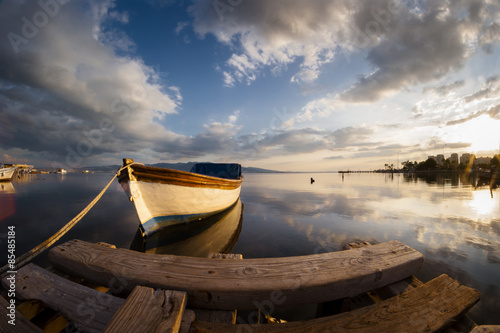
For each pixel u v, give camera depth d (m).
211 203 7.34
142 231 5.36
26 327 1.17
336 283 1.47
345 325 1.22
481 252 4.63
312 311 2.81
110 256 1.79
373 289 1.64
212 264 1.65
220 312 1.43
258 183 32.56
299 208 10.20
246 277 1.49
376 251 1.83
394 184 26.73
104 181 27.47
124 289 1.56
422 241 5.37
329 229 6.53
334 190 19.30
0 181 23.56
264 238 5.74
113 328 1.08
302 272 1.54
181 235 5.98
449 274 3.70
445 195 14.62
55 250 1.93
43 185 20.31
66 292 1.50
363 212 9.02
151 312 1.17
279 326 1.23
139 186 5.03
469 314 2.68
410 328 1.18
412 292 1.46
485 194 15.00
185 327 1.20
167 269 1.59
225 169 12.52
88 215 8.06
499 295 3.08
